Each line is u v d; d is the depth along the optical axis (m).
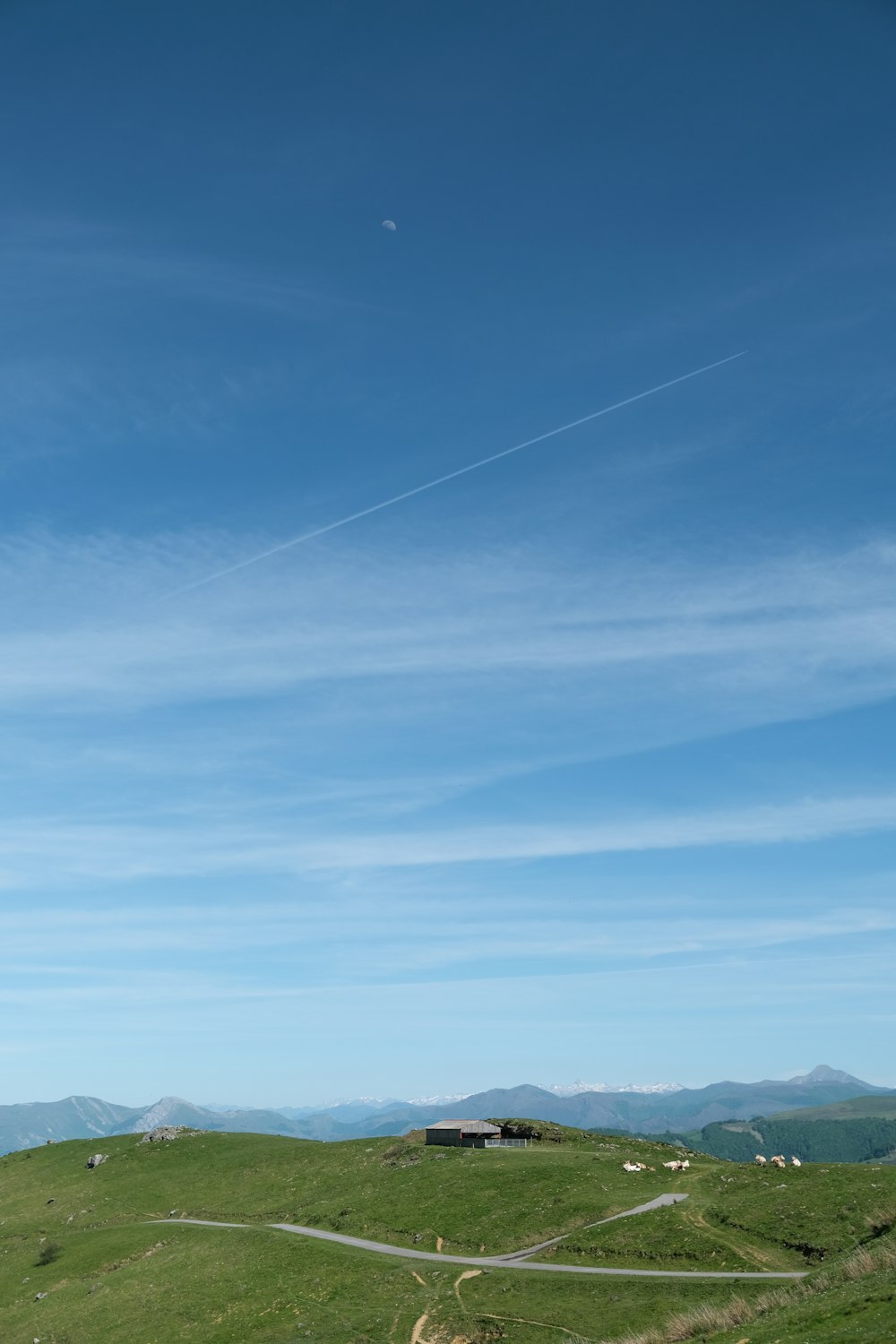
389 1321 85.38
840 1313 47.88
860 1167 102.62
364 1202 129.38
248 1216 138.25
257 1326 93.12
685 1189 109.94
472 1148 151.25
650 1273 86.25
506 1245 102.94
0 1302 118.44
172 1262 116.44
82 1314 105.38
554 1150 147.38
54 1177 178.12
